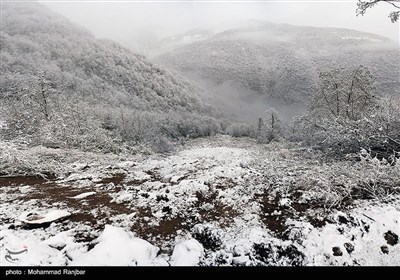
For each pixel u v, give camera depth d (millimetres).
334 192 5141
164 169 8570
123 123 28188
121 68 104562
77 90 58344
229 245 3982
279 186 6168
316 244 3891
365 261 3686
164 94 102312
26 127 14742
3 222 4523
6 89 35812
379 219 4270
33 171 7438
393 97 10875
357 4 7105
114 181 7039
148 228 4559
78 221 4641
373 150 8359
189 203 5441
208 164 9125
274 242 3951
